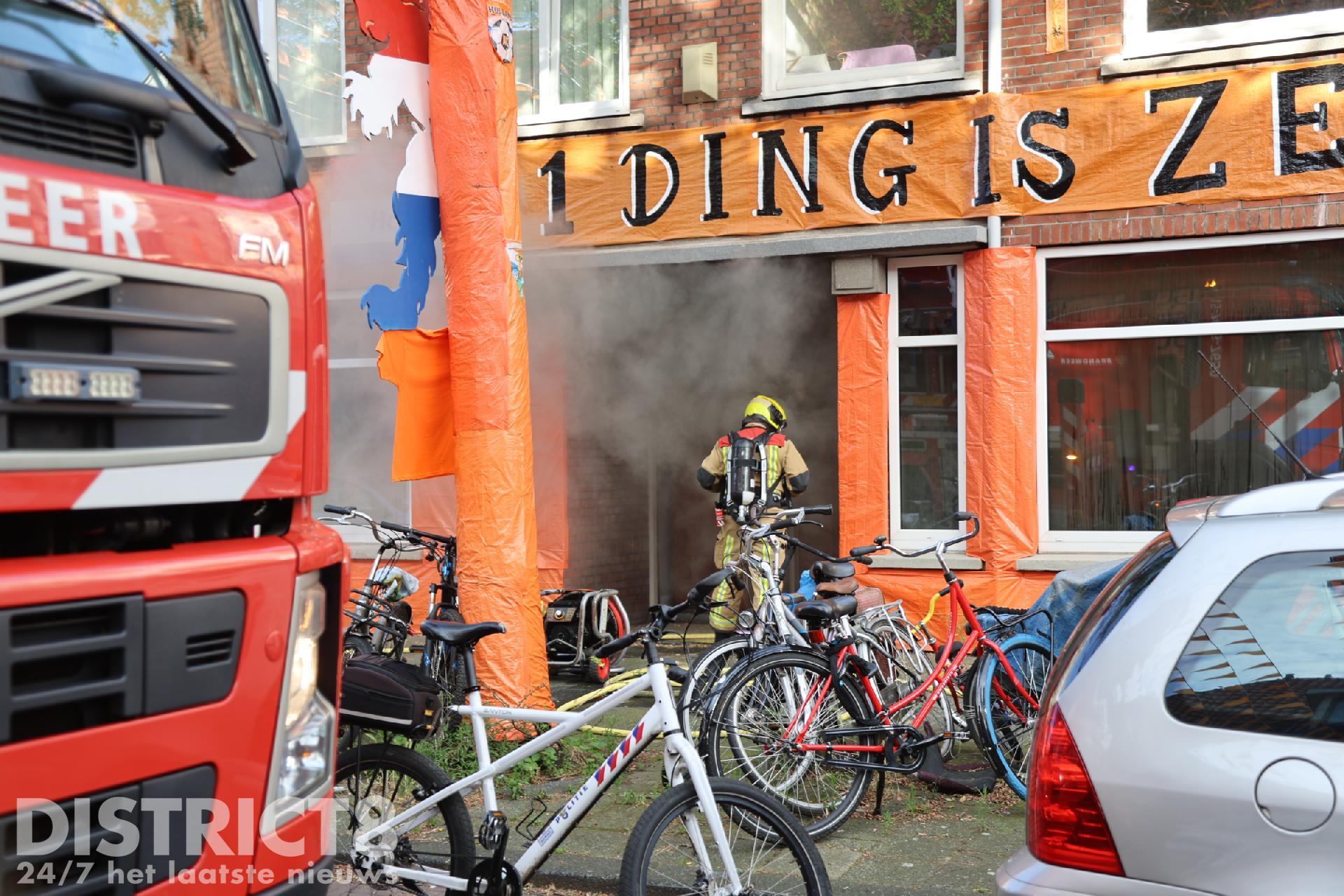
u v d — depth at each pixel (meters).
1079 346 8.89
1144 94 8.56
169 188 2.70
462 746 5.58
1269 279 8.46
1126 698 2.64
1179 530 2.85
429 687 4.21
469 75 6.75
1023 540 8.84
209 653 2.71
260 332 2.86
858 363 9.35
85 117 2.57
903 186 9.13
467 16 6.76
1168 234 8.54
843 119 9.29
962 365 9.14
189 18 2.98
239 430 2.81
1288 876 2.39
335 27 10.80
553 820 3.98
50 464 2.44
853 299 9.38
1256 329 8.48
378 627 7.41
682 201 9.75
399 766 4.20
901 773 5.27
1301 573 2.61
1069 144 8.74
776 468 8.23
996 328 8.90
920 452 9.28
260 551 2.83
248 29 3.18
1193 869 2.48
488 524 6.71
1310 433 8.38
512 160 6.90
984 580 8.89
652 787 5.87
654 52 9.93
